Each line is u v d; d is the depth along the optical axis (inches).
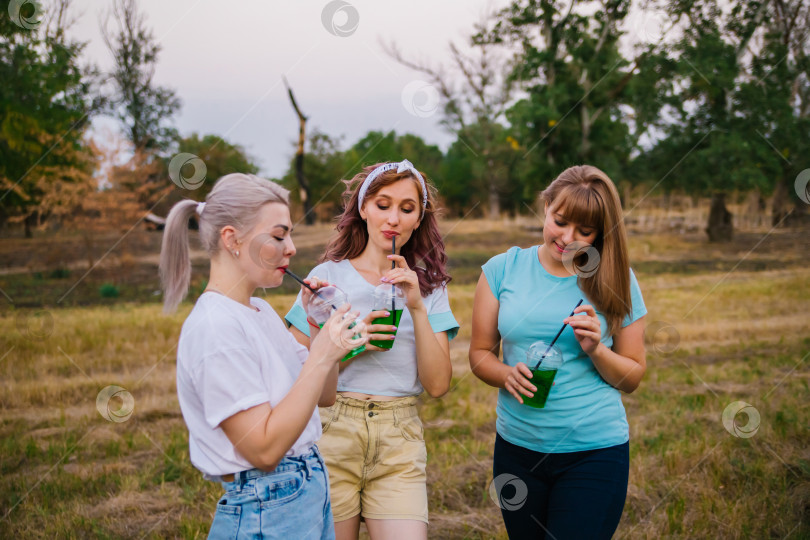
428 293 84.3
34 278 426.0
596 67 652.7
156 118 525.7
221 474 57.6
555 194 81.7
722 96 582.6
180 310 312.0
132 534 114.0
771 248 478.6
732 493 127.5
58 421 172.9
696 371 214.8
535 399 80.4
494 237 560.7
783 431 153.3
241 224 58.6
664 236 559.5
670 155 603.5
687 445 149.6
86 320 290.5
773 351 237.3
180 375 58.2
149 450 155.1
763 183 539.2
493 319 87.7
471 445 157.1
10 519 119.7
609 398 81.4
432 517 123.3
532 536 83.5
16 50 458.9
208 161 550.9
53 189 464.8
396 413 79.7
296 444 61.7
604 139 660.1
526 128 661.9
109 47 500.1
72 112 484.7
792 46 544.7
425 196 81.3
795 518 116.5
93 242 468.4
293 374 63.7
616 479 78.2
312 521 61.0
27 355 230.1
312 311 71.0
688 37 574.9
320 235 510.9
